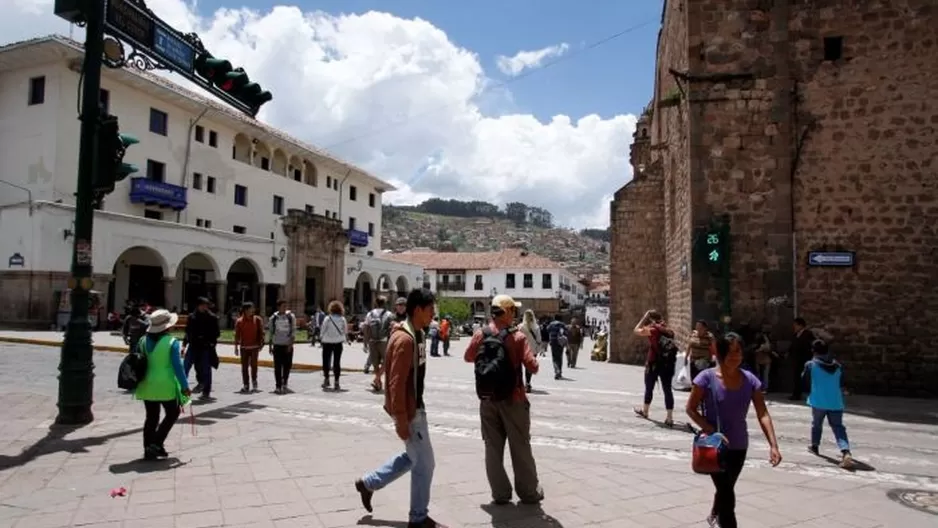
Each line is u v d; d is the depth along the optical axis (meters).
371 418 9.59
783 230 13.92
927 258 13.64
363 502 5.03
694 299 14.06
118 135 8.74
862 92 14.00
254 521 4.92
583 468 6.87
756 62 14.27
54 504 5.26
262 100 11.22
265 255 37.62
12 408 9.55
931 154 13.74
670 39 19.66
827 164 14.05
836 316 13.77
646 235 22.12
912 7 13.94
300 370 16.69
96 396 11.03
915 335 13.53
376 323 12.46
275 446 7.52
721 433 4.55
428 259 78.94
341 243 45.56
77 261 8.62
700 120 14.38
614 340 22.20
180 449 7.33
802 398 12.82
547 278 74.00
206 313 11.37
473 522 5.09
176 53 9.80
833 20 14.20
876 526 5.25
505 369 5.45
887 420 10.61
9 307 24.64
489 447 5.61
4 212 25.31
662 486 6.23
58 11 8.63
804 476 6.87
